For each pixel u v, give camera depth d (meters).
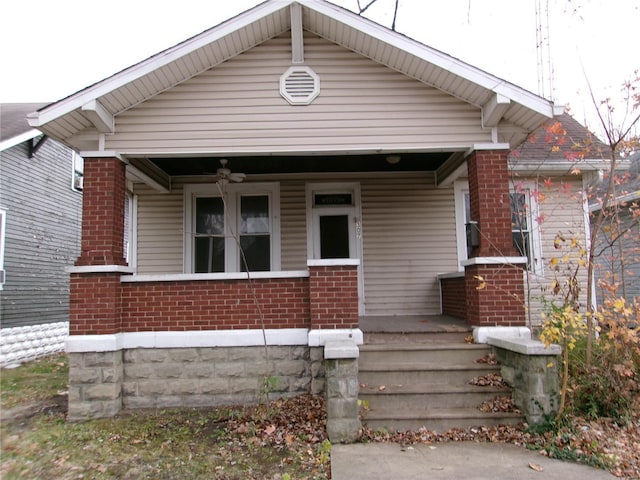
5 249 10.04
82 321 5.85
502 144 6.32
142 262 8.86
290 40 6.43
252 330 6.07
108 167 6.18
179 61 6.05
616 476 3.95
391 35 5.96
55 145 12.00
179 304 6.11
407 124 6.40
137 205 8.97
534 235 8.91
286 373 6.02
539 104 5.95
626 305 5.88
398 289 8.84
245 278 6.12
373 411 5.17
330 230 9.02
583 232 8.56
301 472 4.11
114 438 4.96
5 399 6.73
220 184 8.20
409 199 9.02
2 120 11.56
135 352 6.05
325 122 6.39
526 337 5.90
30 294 10.87
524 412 5.00
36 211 11.15
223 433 5.07
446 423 5.01
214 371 6.03
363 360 5.81
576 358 5.79
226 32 5.96
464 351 5.85
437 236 8.94
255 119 6.38
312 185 9.00
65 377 8.48
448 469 4.09
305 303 6.12
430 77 6.33
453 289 8.09
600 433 4.73
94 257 6.01
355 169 8.88
